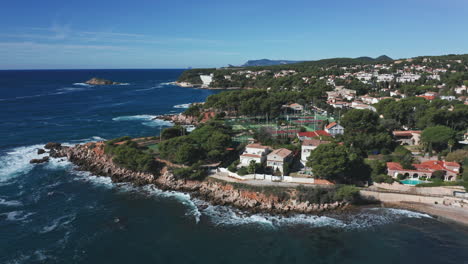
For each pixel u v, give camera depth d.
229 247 66.00
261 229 73.00
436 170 90.00
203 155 104.12
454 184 84.69
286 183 88.00
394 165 93.62
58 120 196.25
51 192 93.19
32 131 164.88
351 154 94.00
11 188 95.25
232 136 138.12
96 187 97.06
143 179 100.88
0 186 96.31
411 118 142.62
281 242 67.69
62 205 85.00
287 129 143.38
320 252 64.00
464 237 68.69
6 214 79.50
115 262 61.53
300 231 71.94
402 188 86.75
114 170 107.12
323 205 81.81
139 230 72.75
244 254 63.56
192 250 65.06
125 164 104.75
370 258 62.06
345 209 81.75
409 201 84.44
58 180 102.19
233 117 194.12
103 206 84.69
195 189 93.62
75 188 96.31
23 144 140.50
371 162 95.00
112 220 77.25
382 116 161.25
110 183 100.19
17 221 76.38
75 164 116.75
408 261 61.06
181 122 195.88
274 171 96.88
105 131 168.88
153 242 68.06
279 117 183.38
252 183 88.38
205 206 83.75
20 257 62.81
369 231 71.62
